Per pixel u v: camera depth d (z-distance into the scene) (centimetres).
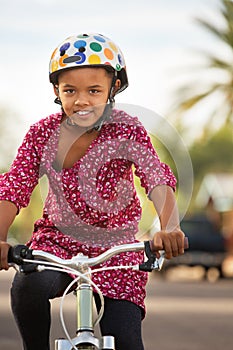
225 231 3409
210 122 3581
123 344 493
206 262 3066
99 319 466
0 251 458
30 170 505
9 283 2488
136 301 506
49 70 503
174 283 2708
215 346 1162
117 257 506
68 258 507
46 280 484
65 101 497
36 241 509
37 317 487
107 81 498
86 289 463
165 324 1427
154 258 458
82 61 491
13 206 495
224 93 3588
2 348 1101
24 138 511
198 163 6394
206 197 5062
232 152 6419
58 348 454
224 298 2005
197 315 1573
